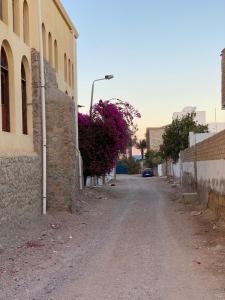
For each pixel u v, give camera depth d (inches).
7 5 566.3
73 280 329.4
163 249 442.9
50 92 735.7
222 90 943.0
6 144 546.3
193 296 283.1
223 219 605.0
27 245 463.8
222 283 310.5
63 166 733.9
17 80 601.6
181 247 450.6
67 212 731.4
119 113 1232.2
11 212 525.7
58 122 732.7
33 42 682.2
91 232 562.3
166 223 638.5
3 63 568.7
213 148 705.6
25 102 668.7
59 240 501.7
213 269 351.6
